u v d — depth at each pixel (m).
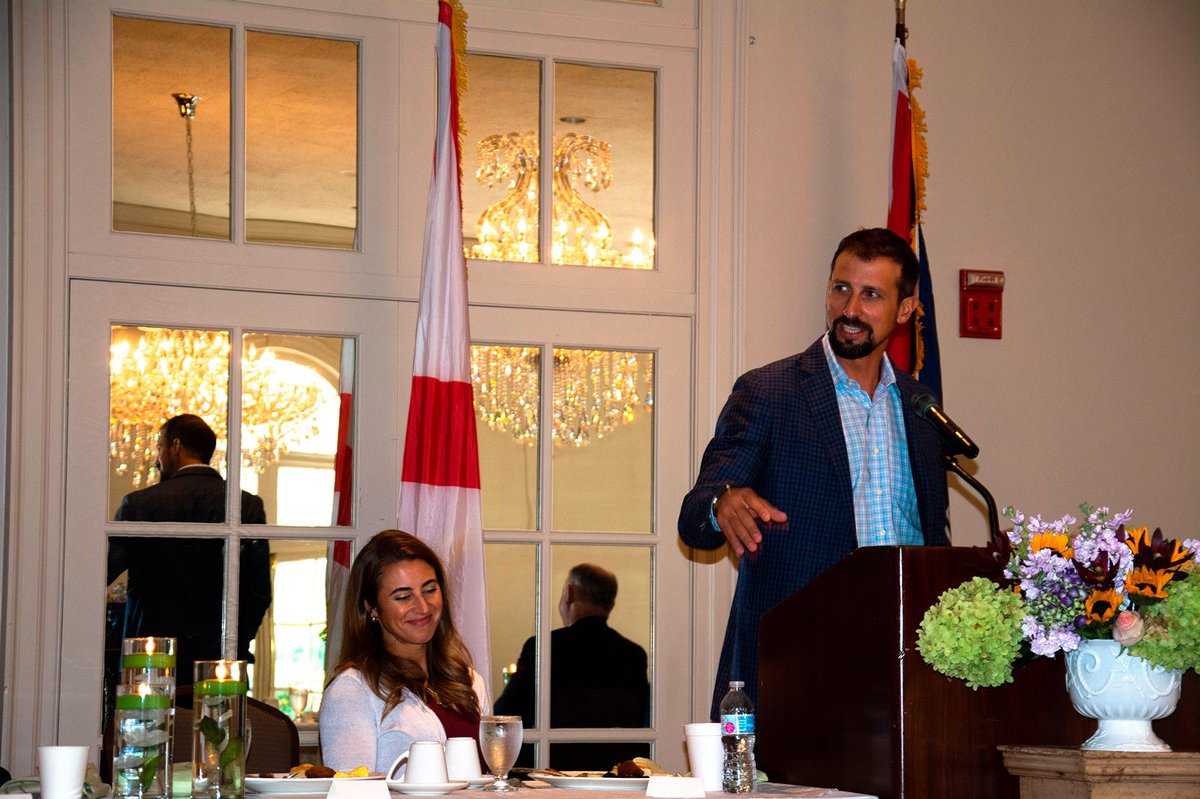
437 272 3.80
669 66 4.35
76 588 3.77
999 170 4.58
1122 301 4.66
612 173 4.32
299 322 4.01
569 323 4.23
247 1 4.00
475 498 3.76
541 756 4.07
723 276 4.30
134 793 1.93
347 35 4.09
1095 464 4.57
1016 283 4.55
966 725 2.20
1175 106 4.80
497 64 4.25
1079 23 4.72
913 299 3.21
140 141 3.94
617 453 4.26
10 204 3.79
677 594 4.22
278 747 3.02
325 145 4.09
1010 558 2.20
